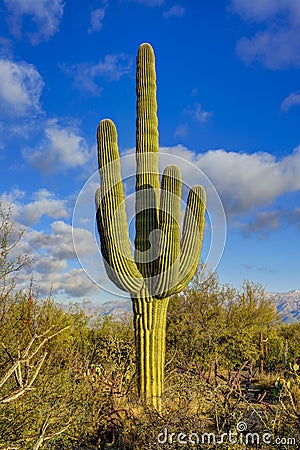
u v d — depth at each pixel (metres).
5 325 4.87
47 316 5.99
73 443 4.34
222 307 13.02
